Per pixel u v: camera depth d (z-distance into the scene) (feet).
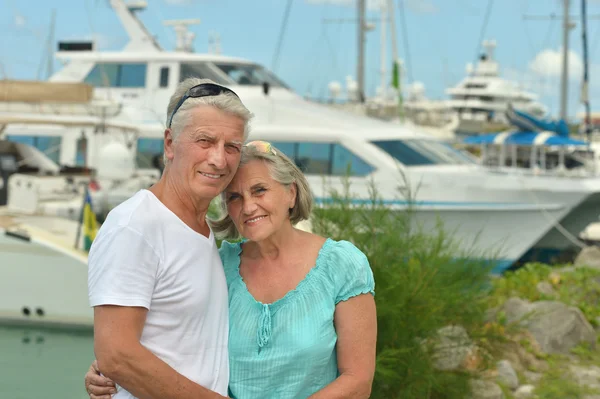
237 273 9.87
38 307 30.19
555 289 31.78
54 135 47.06
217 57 50.01
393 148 44.29
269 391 9.33
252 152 9.63
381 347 17.62
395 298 17.58
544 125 49.67
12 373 25.13
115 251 8.47
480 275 20.81
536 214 44.01
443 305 18.47
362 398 9.32
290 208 9.95
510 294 29.89
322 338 9.25
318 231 19.20
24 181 35.17
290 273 9.62
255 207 9.52
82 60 50.85
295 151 44.06
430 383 17.75
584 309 29.45
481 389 19.98
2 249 30.40
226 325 9.46
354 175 42.27
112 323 8.41
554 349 25.14
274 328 9.32
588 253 39.37
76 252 29.91
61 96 42.04
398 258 18.89
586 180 45.03
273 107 46.50
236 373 9.42
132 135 44.80
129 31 55.31
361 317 9.37
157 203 8.93
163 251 8.72
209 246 9.22
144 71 49.62
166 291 8.74
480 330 20.38
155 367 8.42
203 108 8.95
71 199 37.78
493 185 43.65
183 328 8.87
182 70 49.26
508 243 44.32
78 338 29.32
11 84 41.65
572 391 21.49
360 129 44.88
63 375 25.27
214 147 8.94
